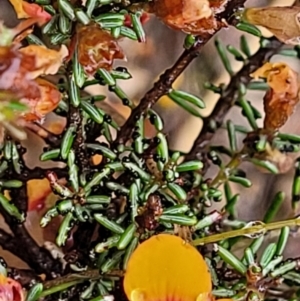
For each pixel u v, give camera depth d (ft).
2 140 0.40
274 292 0.46
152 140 0.44
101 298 0.41
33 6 0.40
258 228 0.41
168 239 0.39
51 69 0.37
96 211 0.43
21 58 0.37
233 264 0.42
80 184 0.42
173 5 0.38
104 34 0.37
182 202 0.43
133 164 0.42
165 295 0.39
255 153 0.47
